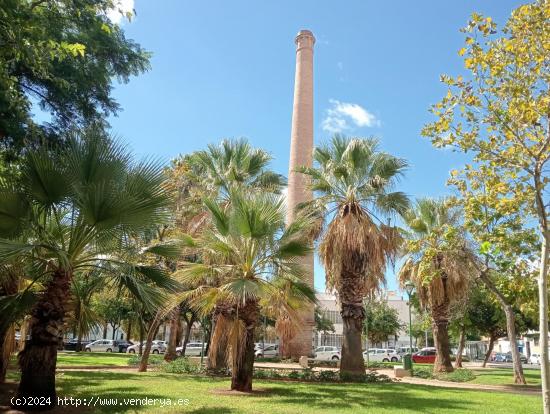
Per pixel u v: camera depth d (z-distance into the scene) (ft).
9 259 25.75
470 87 29.12
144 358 63.00
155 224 29.68
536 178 27.76
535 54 27.76
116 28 35.12
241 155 67.72
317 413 30.66
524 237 37.68
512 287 46.24
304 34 108.68
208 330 120.47
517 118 28.19
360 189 59.72
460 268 72.69
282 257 42.09
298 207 60.64
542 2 27.50
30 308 30.19
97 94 45.50
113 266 30.76
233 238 42.70
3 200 26.91
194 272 41.75
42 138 35.76
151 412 29.01
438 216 76.33
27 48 25.75
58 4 32.71
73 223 29.43
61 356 97.35
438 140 29.99
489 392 49.29
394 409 33.81
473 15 28.19
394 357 147.95
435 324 78.48
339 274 58.44
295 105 104.94
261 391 42.50
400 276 82.79
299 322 43.91
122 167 29.50
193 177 68.85
